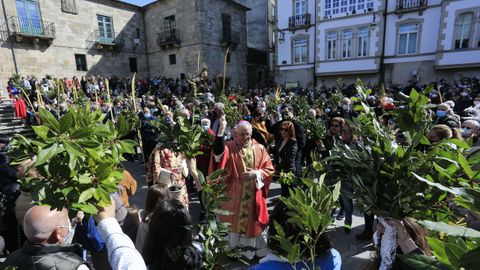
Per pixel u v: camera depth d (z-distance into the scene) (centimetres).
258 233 310
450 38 1662
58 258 144
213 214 168
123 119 105
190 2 2059
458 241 65
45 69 1833
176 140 201
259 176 304
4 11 1652
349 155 124
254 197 309
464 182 87
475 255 58
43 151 78
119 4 2188
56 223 151
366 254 326
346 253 329
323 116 718
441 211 110
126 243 105
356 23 1922
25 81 1363
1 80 1650
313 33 2103
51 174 83
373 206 117
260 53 2658
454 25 1639
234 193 308
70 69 1950
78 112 95
